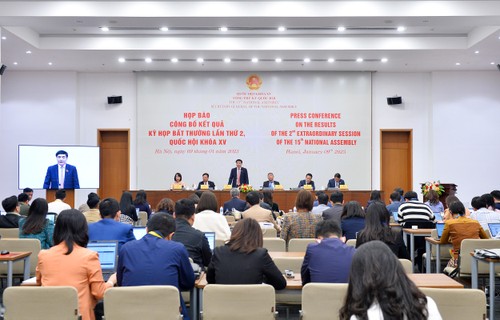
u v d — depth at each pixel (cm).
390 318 155
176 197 1178
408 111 1440
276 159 1428
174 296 295
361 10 894
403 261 379
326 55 1227
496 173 1409
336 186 1285
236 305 305
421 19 910
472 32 1116
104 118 1434
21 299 296
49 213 659
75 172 1133
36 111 1404
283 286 355
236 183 1281
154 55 1226
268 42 1166
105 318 294
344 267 349
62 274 319
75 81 1411
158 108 1423
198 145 1427
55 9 896
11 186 1397
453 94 1419
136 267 330
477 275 495
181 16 900
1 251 475
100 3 897
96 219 626
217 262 346
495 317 515
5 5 893
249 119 1431
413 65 1346
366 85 1427
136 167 1423
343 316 165
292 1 898
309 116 1429
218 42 1167
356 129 1428
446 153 1413
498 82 1416
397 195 862
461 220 576
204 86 1430
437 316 164
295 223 560
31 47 1134
